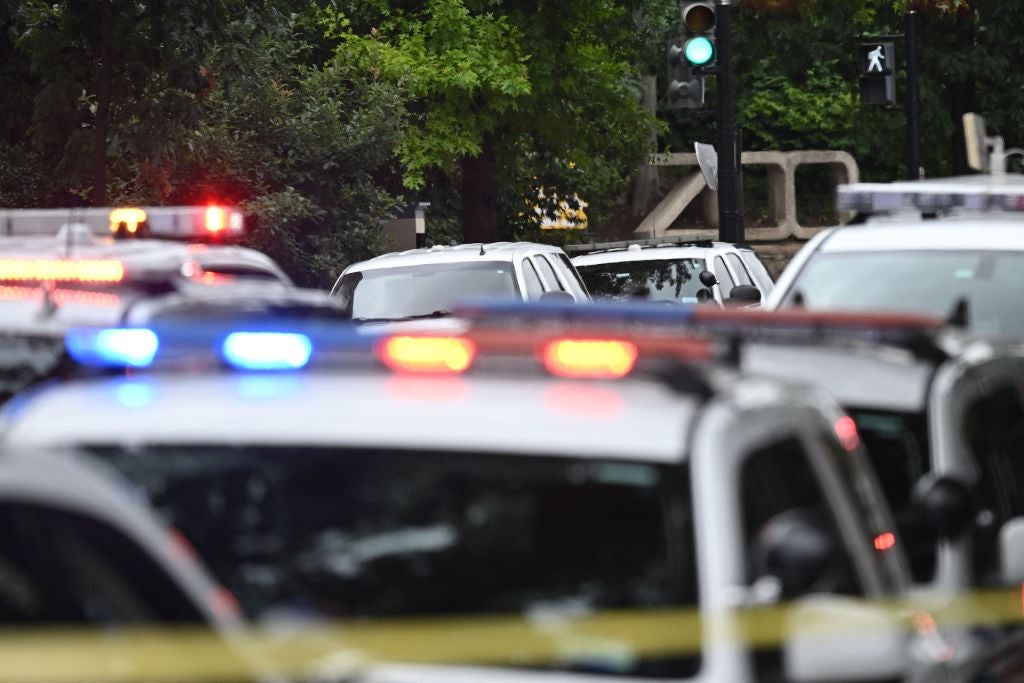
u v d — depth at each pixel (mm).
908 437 17875
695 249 62062
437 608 11930
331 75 69938
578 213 128250
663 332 13172
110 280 16766
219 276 20453
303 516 12258
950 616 15734
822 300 25875
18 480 7688
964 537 16766
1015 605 16469
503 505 11953
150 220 20875
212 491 12297
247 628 11742
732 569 10984
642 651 11148
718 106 66812
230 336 13141
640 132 100312
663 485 11453
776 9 130250
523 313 13164
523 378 12484
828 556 10875
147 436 12328
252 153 65562
